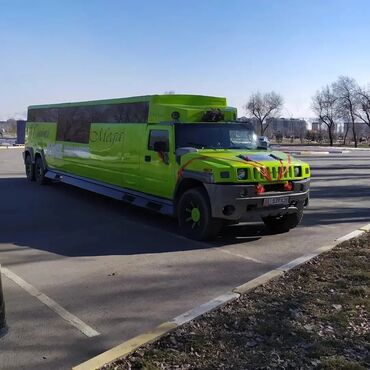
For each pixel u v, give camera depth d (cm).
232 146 898
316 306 489
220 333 427
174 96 967
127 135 1027
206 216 781
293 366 367
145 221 985
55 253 732
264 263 685
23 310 500
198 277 617
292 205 812
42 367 379
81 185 1256
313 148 5962
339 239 805
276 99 13338
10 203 1205
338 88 8375
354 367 360
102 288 570
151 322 470
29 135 1681
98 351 408
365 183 1777
